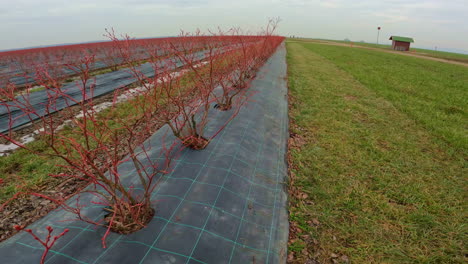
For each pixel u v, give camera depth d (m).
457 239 2.41
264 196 2.85
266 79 8.30
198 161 3.10
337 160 3.70
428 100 7.18
